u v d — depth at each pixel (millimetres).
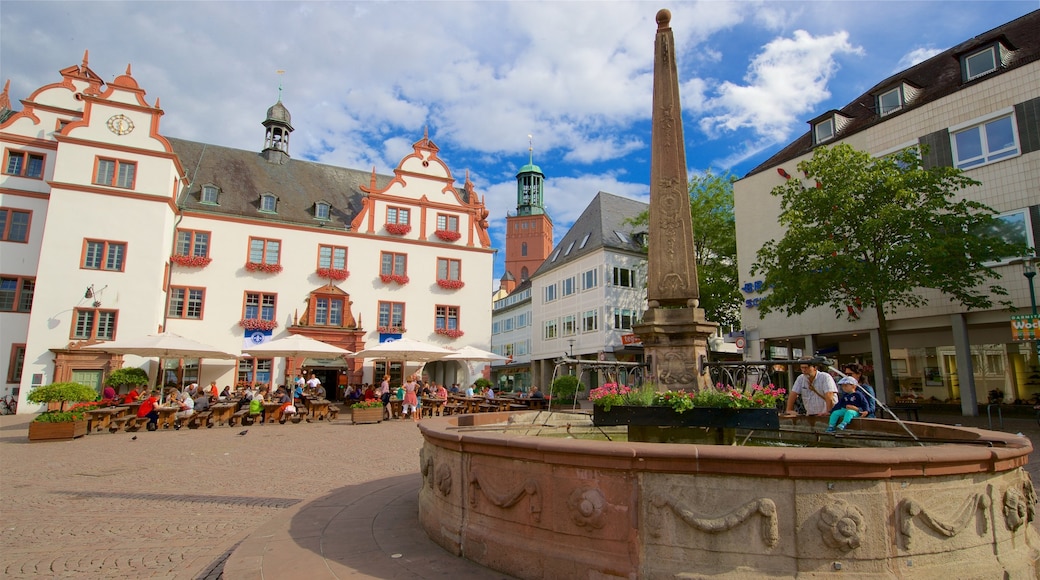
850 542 3377
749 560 3482
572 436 7035
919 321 19734
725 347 36562
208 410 18172
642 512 3713
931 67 22969
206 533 6023
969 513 3725
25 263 25859
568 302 40750
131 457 11562
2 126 26531
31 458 11414
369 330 31828
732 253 33031
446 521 4953
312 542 5094
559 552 3951
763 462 3480
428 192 34812
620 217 41031
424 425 5715
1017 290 17078
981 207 15375
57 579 4645
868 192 15797
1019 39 19688
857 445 6137
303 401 22688
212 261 28828
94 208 25594
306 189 34688
